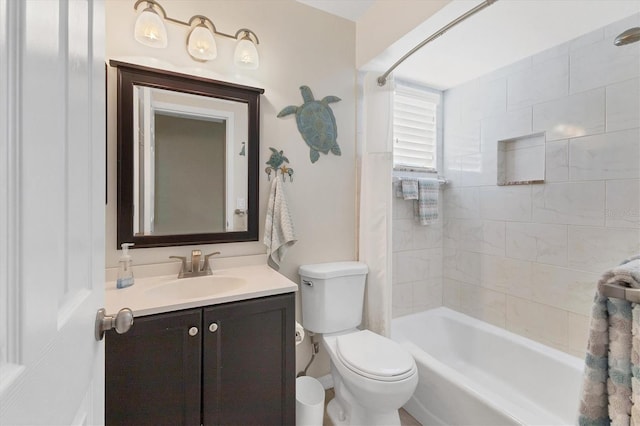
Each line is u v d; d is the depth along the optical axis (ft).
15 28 1.06
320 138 6.21
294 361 4.44
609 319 2.22
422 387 5.44
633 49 4.84
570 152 5.66
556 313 5.90
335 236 6.45
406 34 5.35
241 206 5.45
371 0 5.98
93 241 1.91
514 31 5.34
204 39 4.93
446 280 8.18
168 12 4.88
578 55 5.52
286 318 4.37
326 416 5.43
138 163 4.68
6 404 1.01
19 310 1.09
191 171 5.06
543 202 6.11
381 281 6.18
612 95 5.09
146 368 3.51
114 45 4.55
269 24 5.71
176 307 3.65
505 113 6.77
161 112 4.82
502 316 6.87
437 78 7.47
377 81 6.28
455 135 7.95
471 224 7.55
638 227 4.83
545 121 6.03
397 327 7.20
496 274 6.99
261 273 5.07
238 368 4.05
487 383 6.45
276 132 5.78
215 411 3.90
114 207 4.55
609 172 5.15
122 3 4.59
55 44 1.36
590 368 2.29
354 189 6.65
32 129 1.16
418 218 7.75
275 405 4.30
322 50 6.24
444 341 7.55
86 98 1.78
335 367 5.43
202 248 5.19
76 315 1.62
